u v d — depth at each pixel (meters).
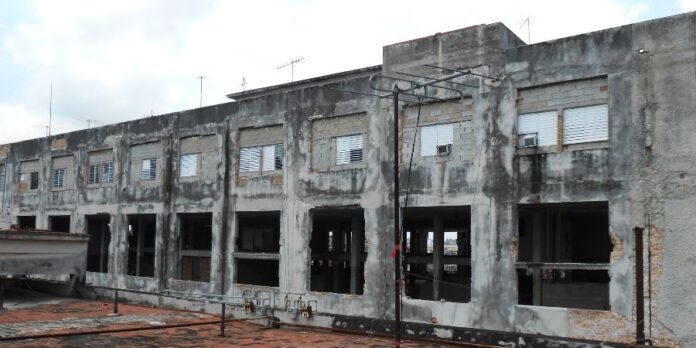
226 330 18.55
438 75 17.55
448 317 16.77
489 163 16.47
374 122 18.83
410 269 26.00
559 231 18.95
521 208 17.22
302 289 20.00
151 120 25.95
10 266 22.81
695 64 13.79
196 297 22.62
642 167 14.26
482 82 16.75
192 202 23.89
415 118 18.02
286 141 21.08
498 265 16.06
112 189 27.30
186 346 15.55
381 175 18.52
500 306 15.91
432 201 17.39
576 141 15.29
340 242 27.38
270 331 18.75
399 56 18.50
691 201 13.59
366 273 18.56
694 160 13.64
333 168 19.81
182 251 26.23
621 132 14.58
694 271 13.42
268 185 21.50
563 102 15.54
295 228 20.47
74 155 29.72
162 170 25.19
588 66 15.12
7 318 19.31
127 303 24.69
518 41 17.73
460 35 17.28
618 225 14.45
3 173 33.91
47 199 30.84
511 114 16.20
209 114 23.70
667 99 14.07
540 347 14.91
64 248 24.80
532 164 15.81
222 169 22.92
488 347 15.61
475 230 16.55
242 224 27.72
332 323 18.80
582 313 14.68
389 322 17.62
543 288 17.73
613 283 14.40
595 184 14.85
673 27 14.12
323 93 20.23
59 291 25.98
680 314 13.52
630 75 14.55
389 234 18.14
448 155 17.27
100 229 31.00
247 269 27.50
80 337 16.38
